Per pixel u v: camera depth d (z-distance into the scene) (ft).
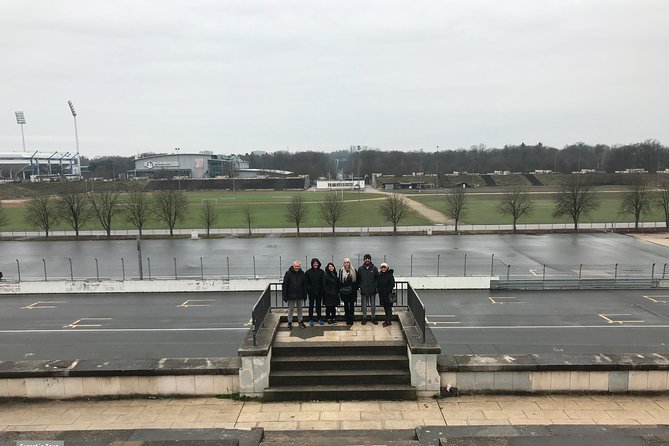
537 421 27.94
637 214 216.13
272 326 37.40
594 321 83.05
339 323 39.86
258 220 263.49
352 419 28.50
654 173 530.68
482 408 29.58
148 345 73.67
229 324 83.71
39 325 84.38
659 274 123.85
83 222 233.35
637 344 71.20
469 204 331.98
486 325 81.00
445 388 31.35
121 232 223.71
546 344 71.36
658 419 28.04
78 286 107.34
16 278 129.70
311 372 32.68
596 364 31.04
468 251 162.71
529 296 100.99
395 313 40.83
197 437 24.34
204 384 31.63
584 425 24.93
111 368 31.35
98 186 434.30
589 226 221.05
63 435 24.57
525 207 230.48
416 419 28.37
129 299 101.81
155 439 23.84
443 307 92.43
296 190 538.88
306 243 185.78
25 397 31.22
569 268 133.28
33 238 206.08
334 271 39.60
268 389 31.35
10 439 24.26
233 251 169.17
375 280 39.14
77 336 78.23
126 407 30.19
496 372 31.37
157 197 269.44
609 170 644.69
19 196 414.82
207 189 557.74
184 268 140.67
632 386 31.17
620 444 22.65
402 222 248.93
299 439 24.57
